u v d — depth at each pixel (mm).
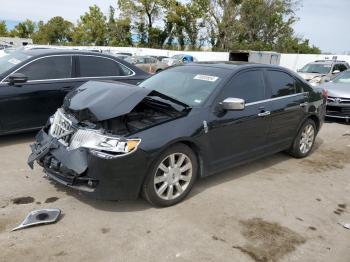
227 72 4836
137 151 3617
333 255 3396
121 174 3584
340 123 9688
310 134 6277
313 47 54812
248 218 3965
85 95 4195
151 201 3936
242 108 4348
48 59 6383
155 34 60062
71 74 6574
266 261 3225
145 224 3678
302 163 6020
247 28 52781
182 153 4074
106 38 66250
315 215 4172
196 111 4254
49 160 3891
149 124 3863
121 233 3492
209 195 4469
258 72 5211
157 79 5297
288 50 53031
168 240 3430
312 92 6156
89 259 3080
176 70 5340
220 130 4434
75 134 3797
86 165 3562
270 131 5277
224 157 4621
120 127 3770
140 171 3684
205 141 4262
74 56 6676
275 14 52250
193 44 59750
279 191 4777
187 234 3553
